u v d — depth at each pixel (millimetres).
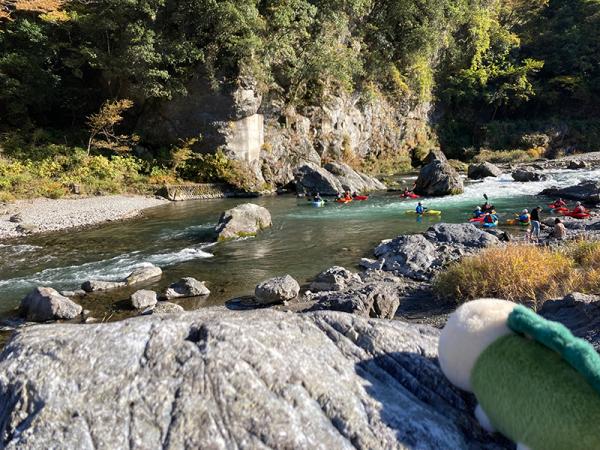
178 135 29844
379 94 42250
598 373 2043
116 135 30297
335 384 2445
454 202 22188
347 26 37906
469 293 8422
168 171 28312
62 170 25203
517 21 57375
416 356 2855
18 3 30219
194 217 20516
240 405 2172
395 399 2502
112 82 30641
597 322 5645
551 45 53781
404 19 41562
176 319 2668
